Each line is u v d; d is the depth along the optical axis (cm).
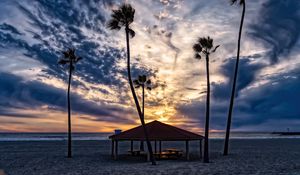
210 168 1956
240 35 3075
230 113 3017
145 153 2956
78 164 2320
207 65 2444
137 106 2294
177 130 2711
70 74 2962
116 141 2684
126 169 1952
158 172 1788
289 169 1905
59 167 2148
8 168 2122
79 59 2984
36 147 4541
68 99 2961
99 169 1986
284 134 17412
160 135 2570
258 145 4916
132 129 2770
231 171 1816
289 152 3347
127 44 2323
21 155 3159
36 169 2056
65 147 4534
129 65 2325
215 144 5394
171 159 2664
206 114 2367
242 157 2739
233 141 6775
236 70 3055
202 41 2447
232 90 3038
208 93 2397
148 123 2822
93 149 4047
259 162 2305
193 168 1961
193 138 2617
